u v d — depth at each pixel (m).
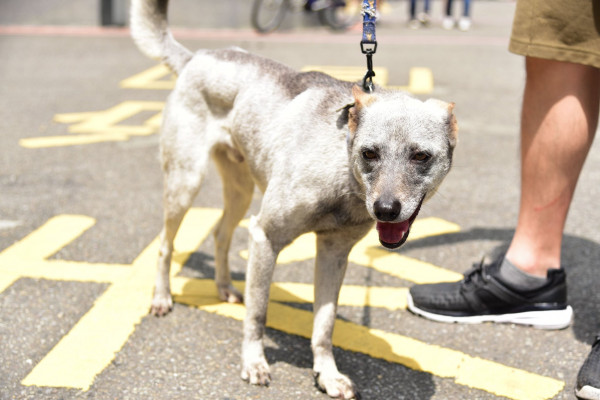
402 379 2.99
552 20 3.00
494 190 5.33
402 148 2.49
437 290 3.51
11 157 5.89
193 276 3.91
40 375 2.93
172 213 3.42
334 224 2.83
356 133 2.59
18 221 4.54
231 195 3.58
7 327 3.29
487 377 3.00
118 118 7.30
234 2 14.68
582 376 2.84
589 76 3.08
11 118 7.23
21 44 12.03
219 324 3.41
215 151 3.52
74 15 14.39
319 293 2.98
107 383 2.89
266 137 3.00
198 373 3.00
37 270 3.88
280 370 3.06
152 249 4.21
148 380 2.93
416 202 2.50
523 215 3.36
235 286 3.81
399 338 3.32
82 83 9.03
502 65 10.66
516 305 3.41
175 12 14.57
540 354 3.19
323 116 2.80
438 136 2.54
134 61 10.62
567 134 3.12
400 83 9.09
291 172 2.79
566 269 4.00
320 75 3.05
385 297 3.71
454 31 15.16
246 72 3.19
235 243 4.35
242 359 2.99
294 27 14.95
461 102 8.16
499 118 7.49
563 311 3.39
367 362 3.12
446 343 3.28
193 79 3.34
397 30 15.19
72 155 6.00
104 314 3.45
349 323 3.45
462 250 4.28
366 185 2.55
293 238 2.89
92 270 3.91
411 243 4.37
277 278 3.90
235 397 2.84
